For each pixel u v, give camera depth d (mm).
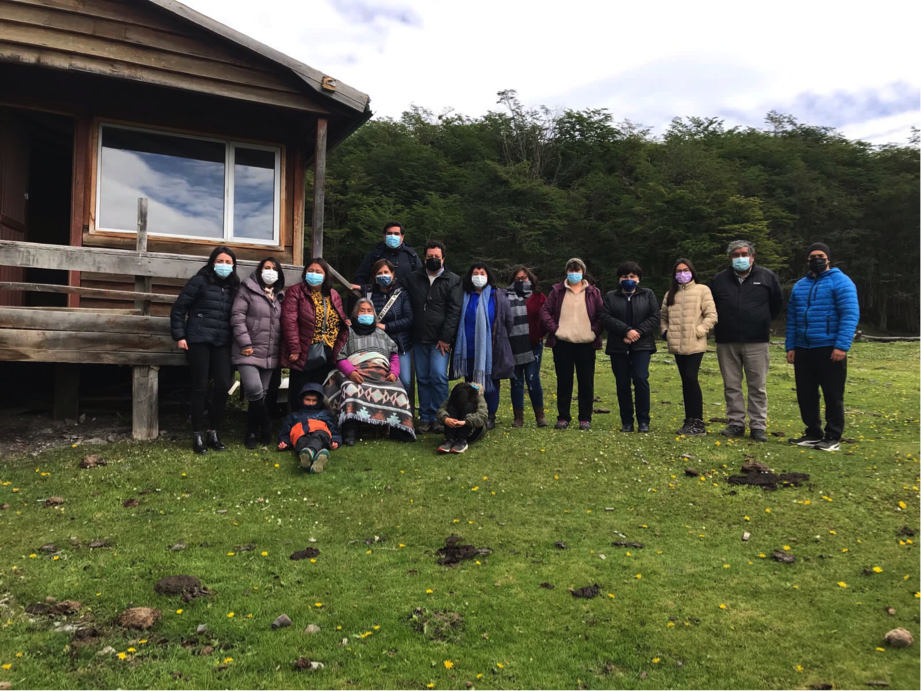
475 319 6469
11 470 5082
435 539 4031
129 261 5965
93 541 3869
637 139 43406
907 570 3576
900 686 2504
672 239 33812
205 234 7391
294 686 2502
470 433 5977
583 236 37250
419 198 40062
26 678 2512
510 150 43625
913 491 4883
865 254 43062
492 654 2740
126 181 7082
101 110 6949
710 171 35125
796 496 4824
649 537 4094
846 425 7582
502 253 35219
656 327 6824
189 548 3803
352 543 3959
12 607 3076
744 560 3730
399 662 2674
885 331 43781
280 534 4059
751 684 2533
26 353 5734
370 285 6613
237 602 3162
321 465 5230
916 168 47938
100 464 5285
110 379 7660
